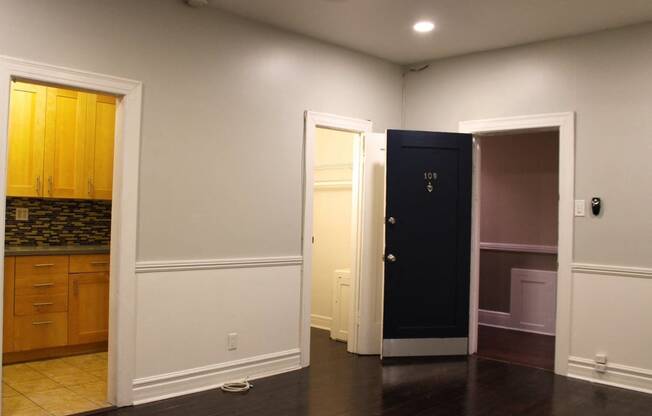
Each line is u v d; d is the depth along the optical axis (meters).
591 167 4.34
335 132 5.79
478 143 5.09
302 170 4.52
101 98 4.94
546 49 4.58
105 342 4.86
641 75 4.14
